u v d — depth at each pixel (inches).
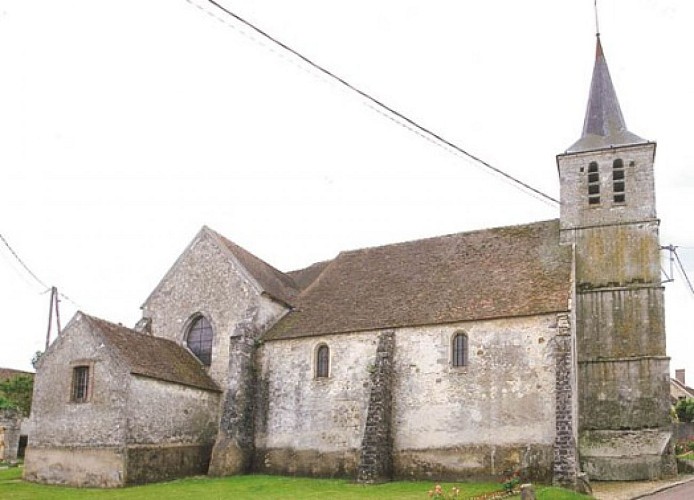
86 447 1107.3
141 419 1119.0
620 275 1221.1
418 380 1133.7
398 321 1181.7
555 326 1052.5
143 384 1134.4
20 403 1921.8
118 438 1083.9
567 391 994.7
